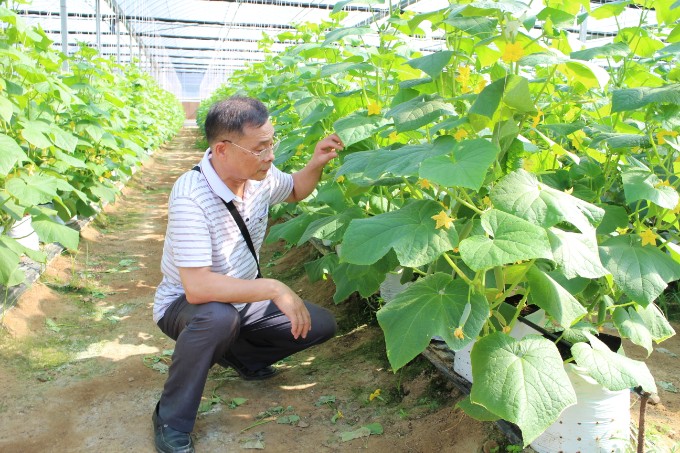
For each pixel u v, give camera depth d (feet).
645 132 8.02
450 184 5.23
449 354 9.39
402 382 9.67
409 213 6.36
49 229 11.66
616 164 7.96
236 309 8.39
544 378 5.66
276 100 18.03
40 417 8.90
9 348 10.63
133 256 17.69
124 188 28.55
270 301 9.49
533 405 5.49
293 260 17.04
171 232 8.02
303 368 10.64
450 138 6.23
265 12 47.44
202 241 7.92
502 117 6.25
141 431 8.64
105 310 13.29
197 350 7.94
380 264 8.83
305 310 8.01
